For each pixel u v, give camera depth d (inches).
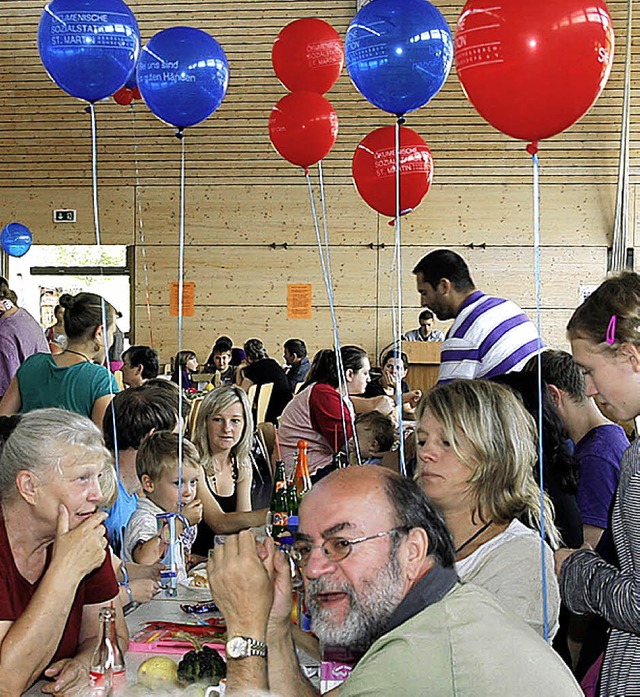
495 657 48.6
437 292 147.6
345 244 449.7
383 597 52.1
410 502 53.7
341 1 349.1
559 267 438.0
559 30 77.2
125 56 119.2
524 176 435.5
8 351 186.2
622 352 67.3
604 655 72.8
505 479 75.2
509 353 140.2
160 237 455.5
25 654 69.3
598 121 404.5
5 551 72.7
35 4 363.6
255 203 451.2
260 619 62.7
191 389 375.6
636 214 428.1
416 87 115.0
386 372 253.4
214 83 129.1
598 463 103.2
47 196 456.1
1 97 411.5
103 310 146.7
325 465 178.4
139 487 117.0
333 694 63.2
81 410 143.0
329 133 151.3
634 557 66.8
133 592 95.0
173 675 70.1
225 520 134.0
